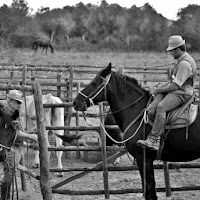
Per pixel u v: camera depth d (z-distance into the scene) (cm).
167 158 675
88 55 4091
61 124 1014
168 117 639
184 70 624
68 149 746
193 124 639
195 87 1413
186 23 5578
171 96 634
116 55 4216
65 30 6366
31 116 963
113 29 6425
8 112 633
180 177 948
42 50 4666
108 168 743
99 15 6725
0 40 5331
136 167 751
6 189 650
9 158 639
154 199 668
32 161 1082
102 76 689
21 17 6303
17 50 4438
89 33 6291
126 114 686
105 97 692
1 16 5944
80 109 691
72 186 866
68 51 4984
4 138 634
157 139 632
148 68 1516
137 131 667
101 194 746
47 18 6969
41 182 648
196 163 757
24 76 1158
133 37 5822
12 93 636
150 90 689
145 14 7262
